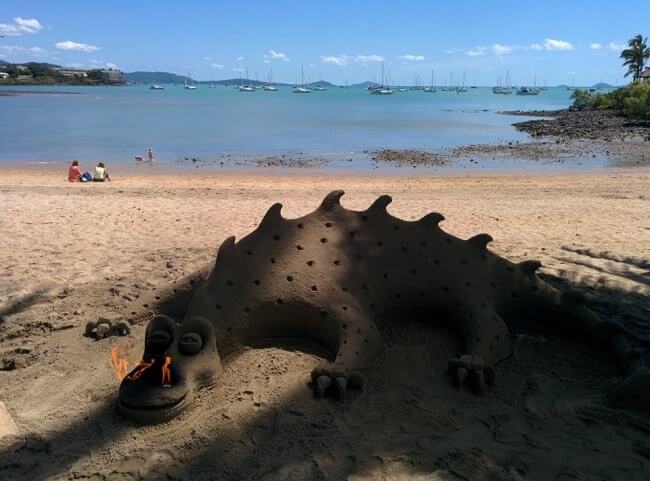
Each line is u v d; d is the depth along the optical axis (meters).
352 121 52.19
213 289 4.91
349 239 5.45
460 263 5.51
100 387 4.46
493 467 3.66
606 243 9.50
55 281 7.04
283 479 3.50
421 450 3.80
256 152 27.92
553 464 3.71
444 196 14.95
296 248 5.26
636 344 5.46
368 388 4.52
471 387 4.58
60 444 3.78
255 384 4.47
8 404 4.28
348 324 4.86
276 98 125.69
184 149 28.80
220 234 9.77
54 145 29.78
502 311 5.55
